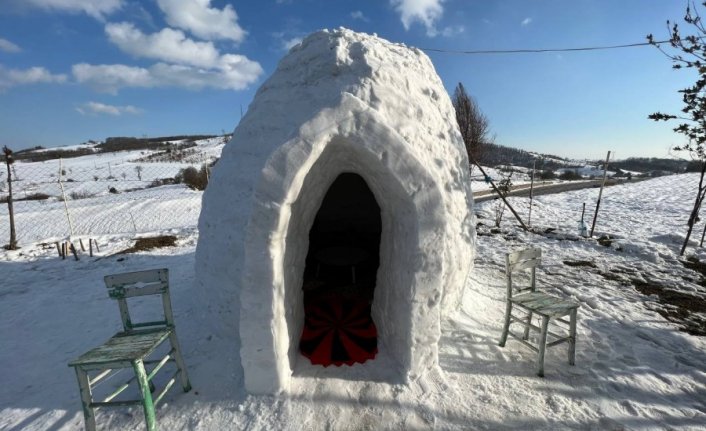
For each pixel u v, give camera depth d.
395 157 2.60
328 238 6.30
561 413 2.67
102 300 5.23
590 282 5.36
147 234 9.44
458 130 4.04
